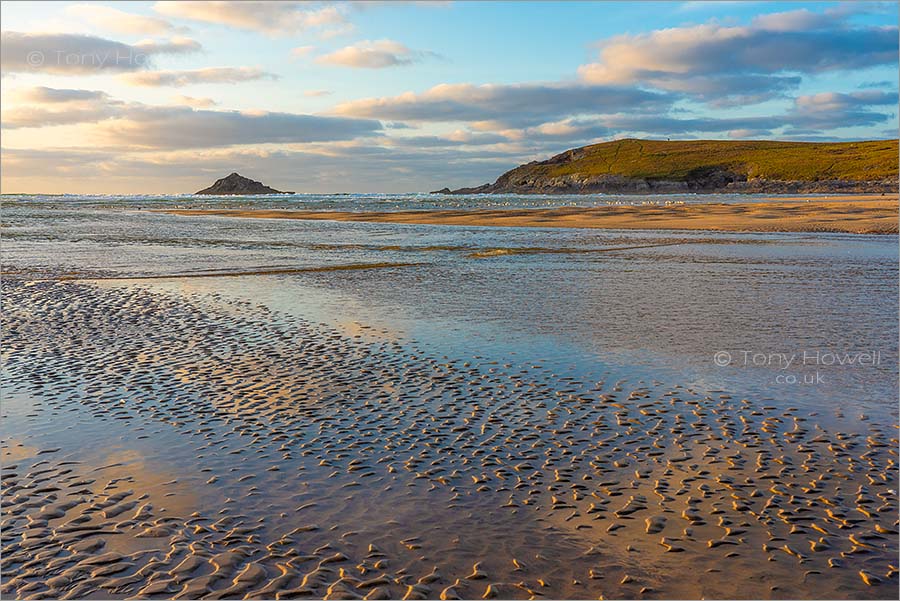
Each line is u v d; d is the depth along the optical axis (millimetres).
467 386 11531
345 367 12688
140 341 14758
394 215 68812
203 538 6652
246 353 13711
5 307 18781
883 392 11016
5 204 114875
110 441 9148
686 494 7551
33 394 11117
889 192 158000
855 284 22812
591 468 8273
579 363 12922
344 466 8352
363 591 5781
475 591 5789
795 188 192250
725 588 5809
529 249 35719
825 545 6461
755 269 27078
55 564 6195
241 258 32094
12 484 7844
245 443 9078
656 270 27125
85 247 37531
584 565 6176
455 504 7355
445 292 21781
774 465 8281
